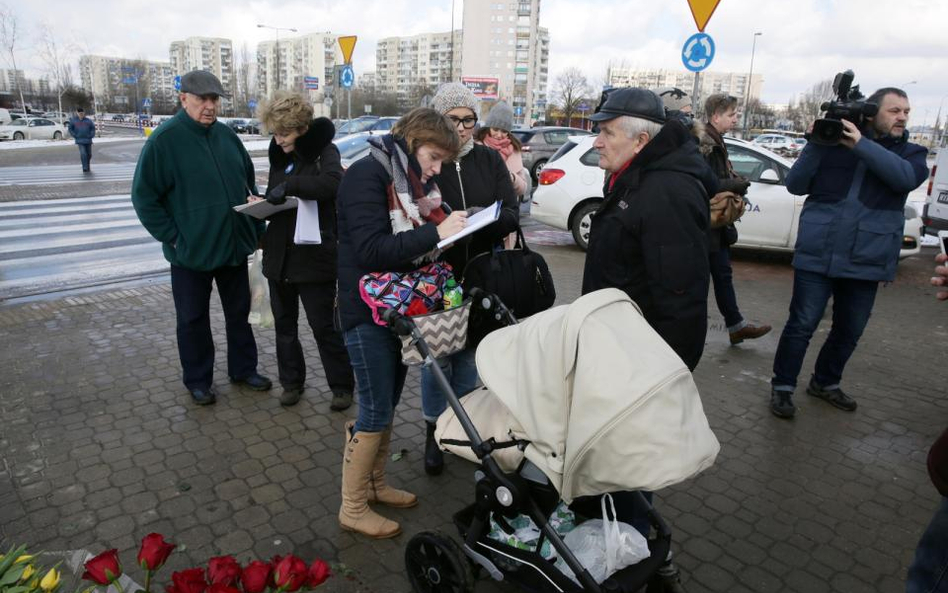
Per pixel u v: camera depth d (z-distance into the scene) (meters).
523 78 110.12
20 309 6.12
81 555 2.73
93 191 15.02
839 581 2.79
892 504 3.35
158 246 9.50
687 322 2.30
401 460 3.67
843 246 3.92
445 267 2.80
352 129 21.45
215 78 3.85
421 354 2.44
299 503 3.21
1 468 3.42
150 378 4.59
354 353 2.75
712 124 4.93
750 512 3.26
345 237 2.69
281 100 3.63
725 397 4.56
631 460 1.85
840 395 4.44
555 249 9.39
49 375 4.59
